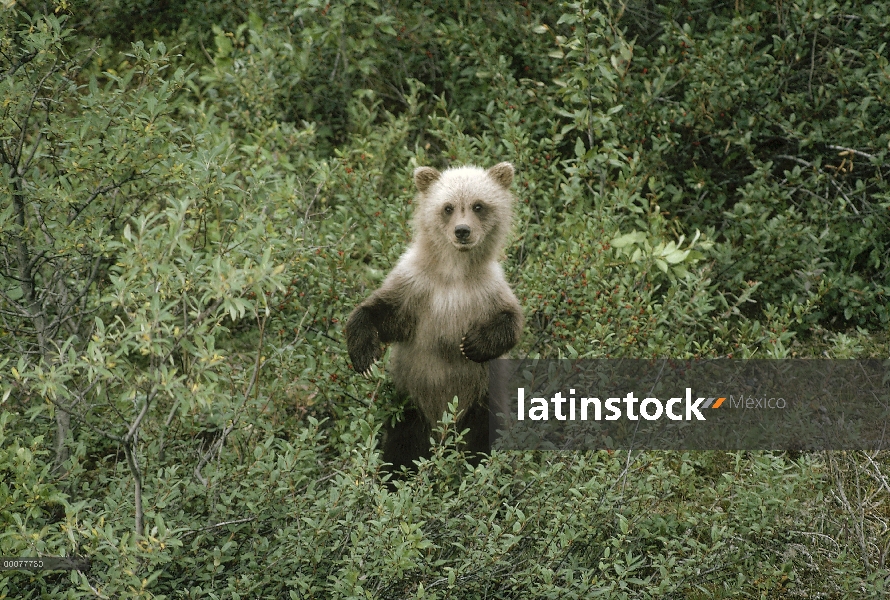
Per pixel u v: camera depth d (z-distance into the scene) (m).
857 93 14.23
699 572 7.99
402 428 10.67
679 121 14.02
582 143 13.07
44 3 9.23
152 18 15.65
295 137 13.40
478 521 7.47
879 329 13.46
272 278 6.59
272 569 7.25
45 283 9.85
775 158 14.93
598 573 8.13
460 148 13.35
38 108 9.66
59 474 8.53
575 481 8.28
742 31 13.99
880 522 9.12
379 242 12.14
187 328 6.68
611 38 13.88
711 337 13.05
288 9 15.27
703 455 10.56
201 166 8.34
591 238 12.25
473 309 10.28
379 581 7.34
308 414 11.02
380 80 16.03
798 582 8.34
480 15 15.18
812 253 13.41
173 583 7.21
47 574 7.41
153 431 9.46
